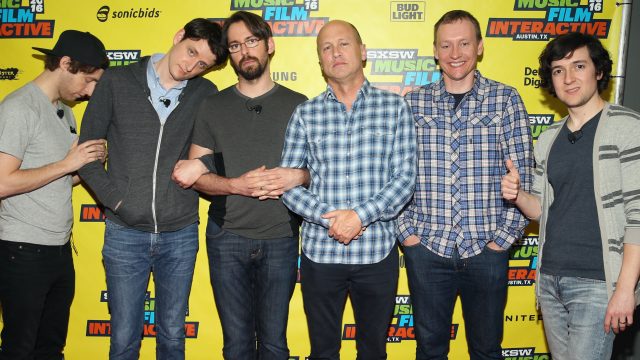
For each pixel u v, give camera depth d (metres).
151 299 2.89
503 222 2.21
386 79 2.77
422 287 2.29
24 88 2.18
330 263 2.18
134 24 2.74
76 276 2.84
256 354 2.55
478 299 2.25
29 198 2.18
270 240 2.25
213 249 2.28
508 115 2.22
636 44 2.77
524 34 2.73
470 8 2.72
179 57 2.21
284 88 2.38
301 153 2.23
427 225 2.27
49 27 2.75
